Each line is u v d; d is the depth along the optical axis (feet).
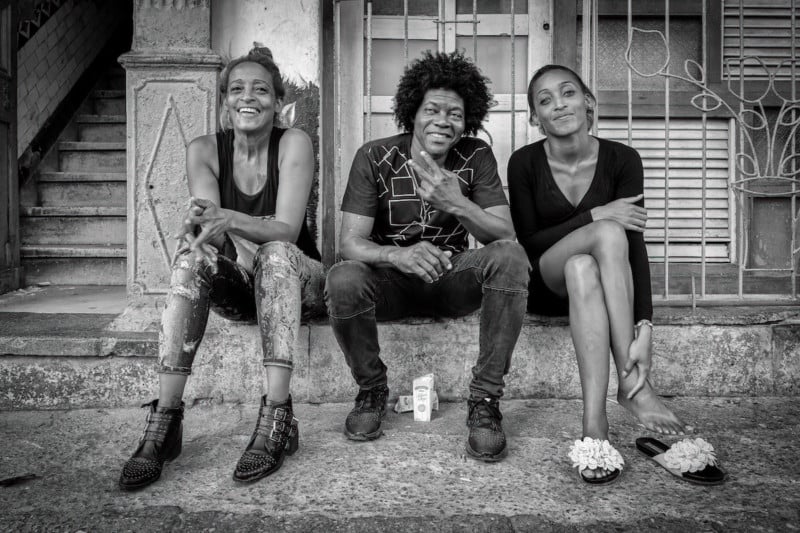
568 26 10.79
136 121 8.80
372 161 7.16
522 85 11.01
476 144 7.27
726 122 10.85
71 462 6.29
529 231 7.70
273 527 5.01
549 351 8.18
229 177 7.33
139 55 8.70
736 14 10.77
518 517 5.12
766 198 10.81
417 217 7.23
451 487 5.72
